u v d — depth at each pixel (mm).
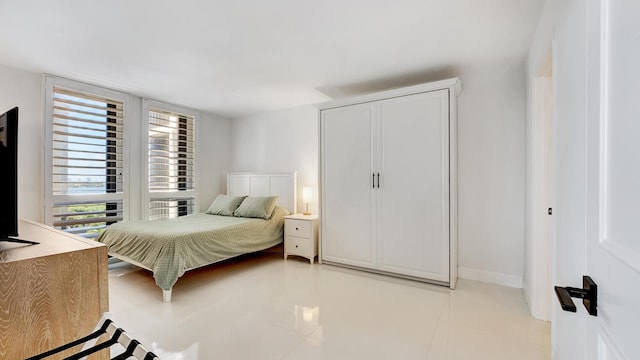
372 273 3332
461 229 3184
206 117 4840
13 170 1403
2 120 1465
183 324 2152
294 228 3865
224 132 5125
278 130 4688
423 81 3316
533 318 2242
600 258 652
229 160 5184
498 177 2996
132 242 2918
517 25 2119
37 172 3066
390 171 3188
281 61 2771
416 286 2922
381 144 3242
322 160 3650
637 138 497
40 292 1171
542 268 2236
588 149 729
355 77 3195
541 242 2242
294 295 2695
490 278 3041
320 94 3830
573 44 973
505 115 2955
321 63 2830
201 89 3615
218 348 1851
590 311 684
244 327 2109
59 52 2570
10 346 1099
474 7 1901
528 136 2588
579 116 903
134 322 2184
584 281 729
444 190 2906
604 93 637
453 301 2557
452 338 1959
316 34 2266
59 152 3176
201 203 4719
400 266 3137
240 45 2443
